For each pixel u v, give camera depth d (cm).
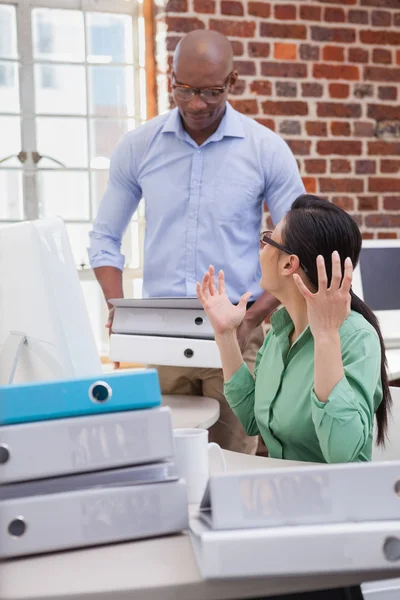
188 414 195
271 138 254
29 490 95
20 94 374
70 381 97
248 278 254
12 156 374
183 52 238
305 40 379
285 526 88
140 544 96
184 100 239
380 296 312
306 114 382
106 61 383
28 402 95
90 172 385
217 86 238
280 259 164
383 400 164
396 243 315
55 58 378
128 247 393
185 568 89
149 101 384
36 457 94
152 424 98
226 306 175
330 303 136
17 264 123
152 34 381
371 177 395
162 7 366
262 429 170
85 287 383
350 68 388
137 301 205
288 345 167
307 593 100
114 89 386
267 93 376
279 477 89
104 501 96
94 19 381
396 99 396
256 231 257
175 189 252
